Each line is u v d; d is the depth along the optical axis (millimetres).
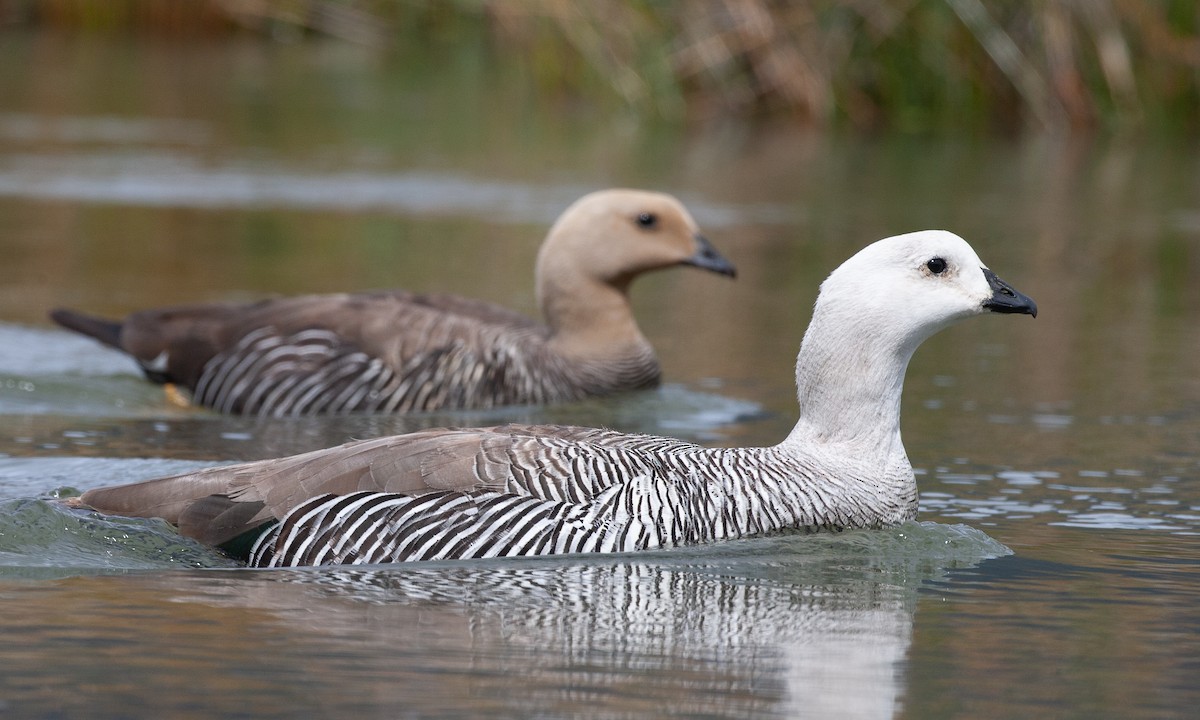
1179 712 8195
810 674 8547
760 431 14719
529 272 21766
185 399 15938
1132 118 33031
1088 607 9805
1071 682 8555
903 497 11352
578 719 7828
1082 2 32562
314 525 10086
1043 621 9531
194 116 34531
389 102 37312
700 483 10695
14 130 32000
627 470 10461
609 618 9281
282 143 31875
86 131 32250
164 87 38344
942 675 8602
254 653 8547
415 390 15547
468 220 25391
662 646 8883
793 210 26219
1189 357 17922
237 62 43219
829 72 33656
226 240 23453
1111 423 14977
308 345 15578
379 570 9930
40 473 12375
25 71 39844
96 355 17297
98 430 14297
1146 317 20062
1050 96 33000
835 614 9539
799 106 33969
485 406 15789
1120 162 31266
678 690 8242
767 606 9617
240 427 14758
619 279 16547
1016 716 8094
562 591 9695
